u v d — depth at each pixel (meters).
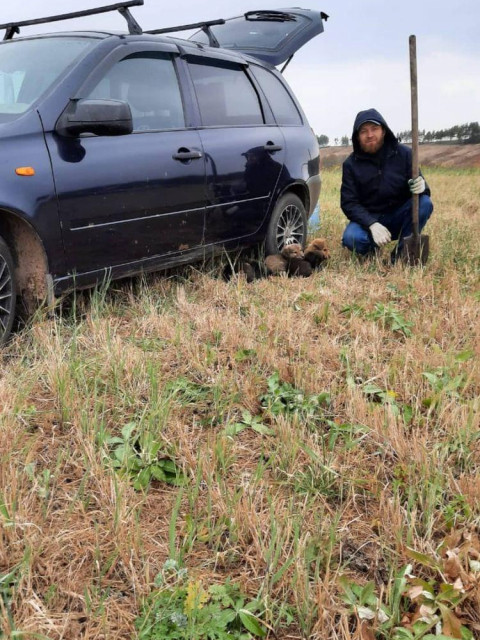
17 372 3.54
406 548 2.23
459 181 20.73
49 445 2.92
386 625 1.97
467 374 3.72
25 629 1.85
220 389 3.46
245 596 2.10
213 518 2.46
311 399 3.38
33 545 2.20
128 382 3.51
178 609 1.98
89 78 4.33
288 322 4.44
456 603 2.04
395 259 6.40
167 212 4.82
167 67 5.05
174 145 4.88
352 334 4.48
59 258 4.09
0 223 3.94
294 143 6.28
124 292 5.04
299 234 6.52
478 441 3.03
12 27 5.30
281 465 2.79
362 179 6.40
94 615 1.97
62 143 4.11
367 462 2.91
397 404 3.43
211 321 4.41
